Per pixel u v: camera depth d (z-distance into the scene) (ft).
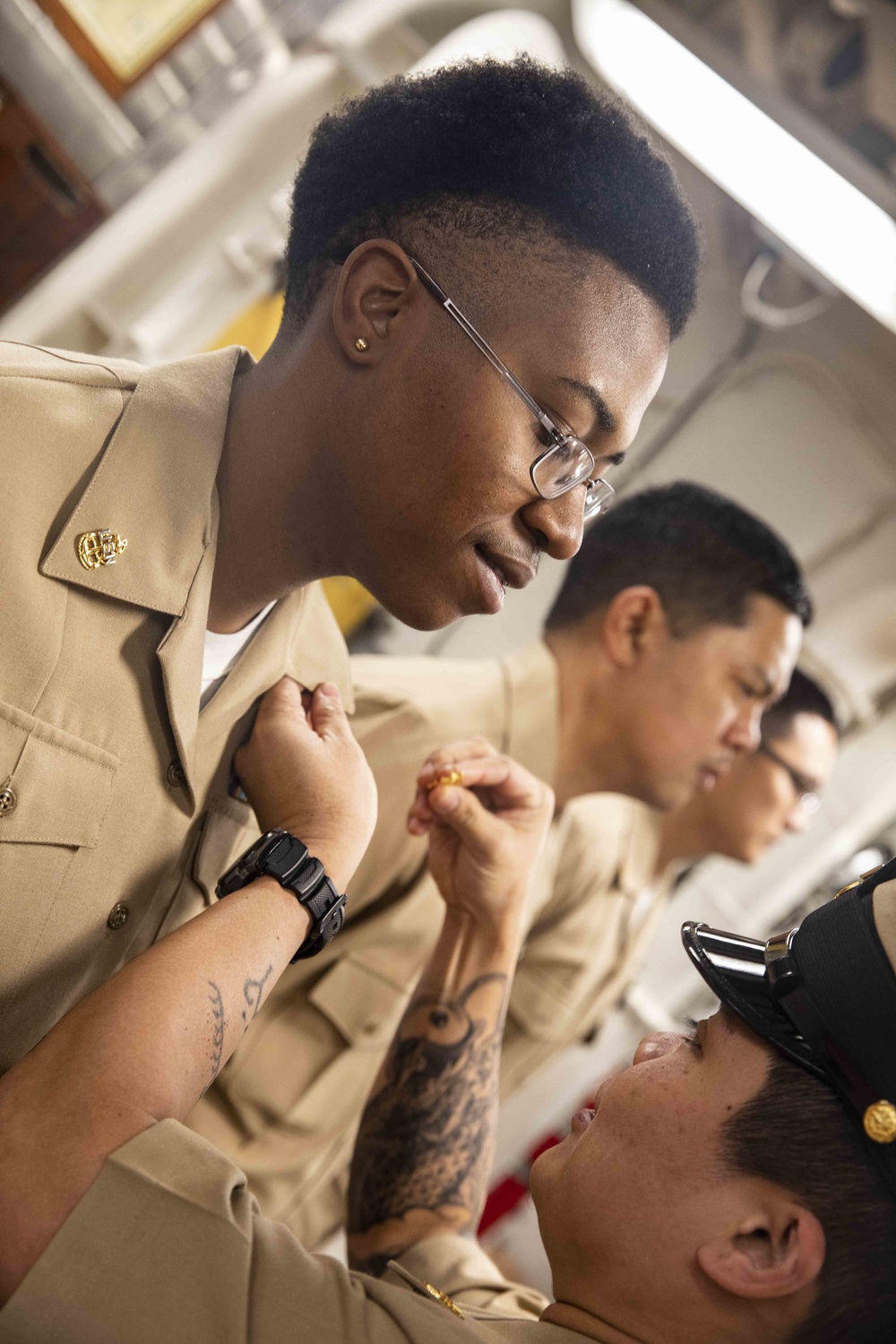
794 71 8.11
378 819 5.15
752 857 8.38
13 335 8.33
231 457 3.16
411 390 2.84
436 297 2.85
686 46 8.11
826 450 9.22
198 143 8.02
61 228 8.23
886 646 9.59
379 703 5.30
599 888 7.43
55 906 2.87
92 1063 2.37
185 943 2.65
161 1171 2.30
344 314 2.94
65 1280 2.16
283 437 3.06
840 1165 2.53
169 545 2.92
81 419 2.86
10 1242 2.19
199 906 3.49
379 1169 4.05
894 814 10.33
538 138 2.85
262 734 3.31
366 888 5.18
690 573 5.84
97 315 8.34
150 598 2.86
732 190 8.37
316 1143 5.32
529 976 7.25
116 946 3.13
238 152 8.04
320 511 3.08
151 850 3.08
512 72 2.97
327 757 3.28
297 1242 2.56
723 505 6.02
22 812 2.71
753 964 2.73
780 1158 2.58
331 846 3.09
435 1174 4.03
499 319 2.81
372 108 3.06
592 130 2.89
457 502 2.86
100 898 2.99
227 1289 2.25
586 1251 2.78
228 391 3.19
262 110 7.98
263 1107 5.18
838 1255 2.52
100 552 2.78
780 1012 2.64
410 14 7.98
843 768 10.20
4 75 7.73
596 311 2.83
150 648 2.96
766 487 9.42
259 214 8.21
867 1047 2.48
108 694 2.87
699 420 9.46
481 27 8.04
